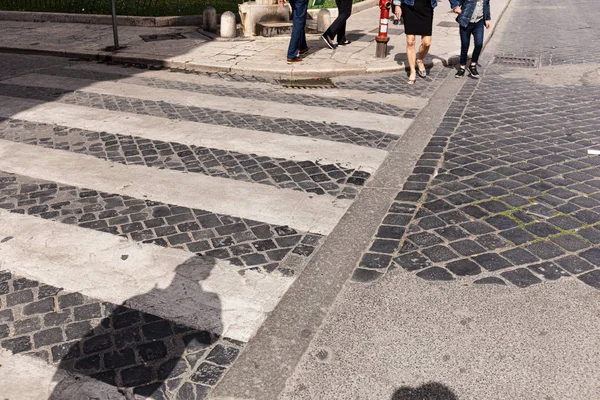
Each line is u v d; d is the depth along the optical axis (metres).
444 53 10.46
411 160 5.32
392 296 3.25
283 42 11.39
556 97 7.64
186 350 2.84
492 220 4.08
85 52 10.30
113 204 4.45
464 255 3.64
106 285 3.40
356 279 3.42
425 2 8.08
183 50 10.52
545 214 4.14
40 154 5.50
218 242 3.87
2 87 8.12
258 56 10.00
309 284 3.38
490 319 3.03
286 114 6.83
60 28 13.04
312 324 3.03
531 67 9.73
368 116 6.76
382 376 2.66
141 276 3.48
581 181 4.72
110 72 9.22
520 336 2.90
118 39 11.64
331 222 4.13
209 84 8.41
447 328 2.97
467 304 3.16
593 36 13.07
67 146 5.71
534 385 2.58
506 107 7.15
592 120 6.51
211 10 12.48
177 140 5.88
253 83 8.51
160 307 3.18
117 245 3.85
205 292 3.32
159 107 7.12
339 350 2.84
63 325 3.04
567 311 3.07
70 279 3.46
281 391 2.58
